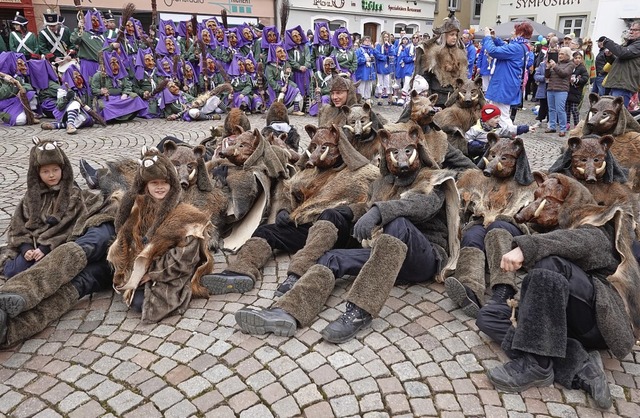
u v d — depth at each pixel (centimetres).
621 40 2067
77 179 639
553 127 972
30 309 293
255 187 414
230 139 441
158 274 319
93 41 1049
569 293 244
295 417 235
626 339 241
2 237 442
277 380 259
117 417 236
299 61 1217
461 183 378
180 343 290
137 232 319
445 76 614
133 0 1656
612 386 257
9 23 1489
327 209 363
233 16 1875
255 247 369
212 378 261
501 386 252
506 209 346
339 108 507
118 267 317
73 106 969
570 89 979
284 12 1186
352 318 290
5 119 1012
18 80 1027
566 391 253
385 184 341
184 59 1270
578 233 248
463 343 290
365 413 238
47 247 334
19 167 682
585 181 332
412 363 273
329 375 263
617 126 436
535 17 2481
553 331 242
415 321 312
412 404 244
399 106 1420
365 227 297
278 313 292
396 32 2355
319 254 335
